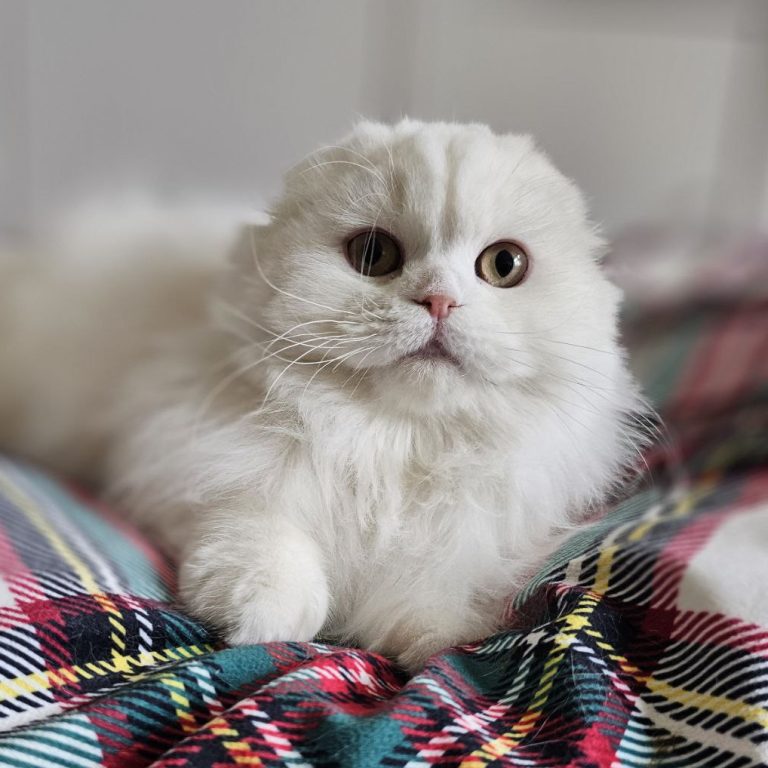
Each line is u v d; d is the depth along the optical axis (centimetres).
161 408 34
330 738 22
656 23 72
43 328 43
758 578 26
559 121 74
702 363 49
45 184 70
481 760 22
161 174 68
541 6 71
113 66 69
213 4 69
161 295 41
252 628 27
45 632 25
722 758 22
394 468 30
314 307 30
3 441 44
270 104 72
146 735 22
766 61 71
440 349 29
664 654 26
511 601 29
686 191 75
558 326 30
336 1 70
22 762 20
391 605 29
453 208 30
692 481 41
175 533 32
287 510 30
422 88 73
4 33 66
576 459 32
